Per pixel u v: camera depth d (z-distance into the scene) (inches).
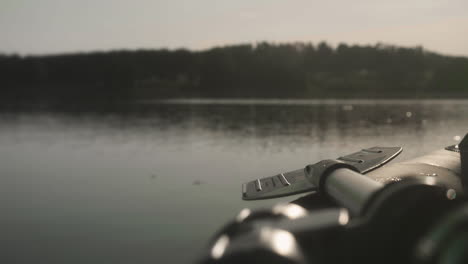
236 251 60.6
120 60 5108.3
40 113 1903.3
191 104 2869.1
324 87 4965.6
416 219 77.7
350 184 135.6
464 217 55.1
